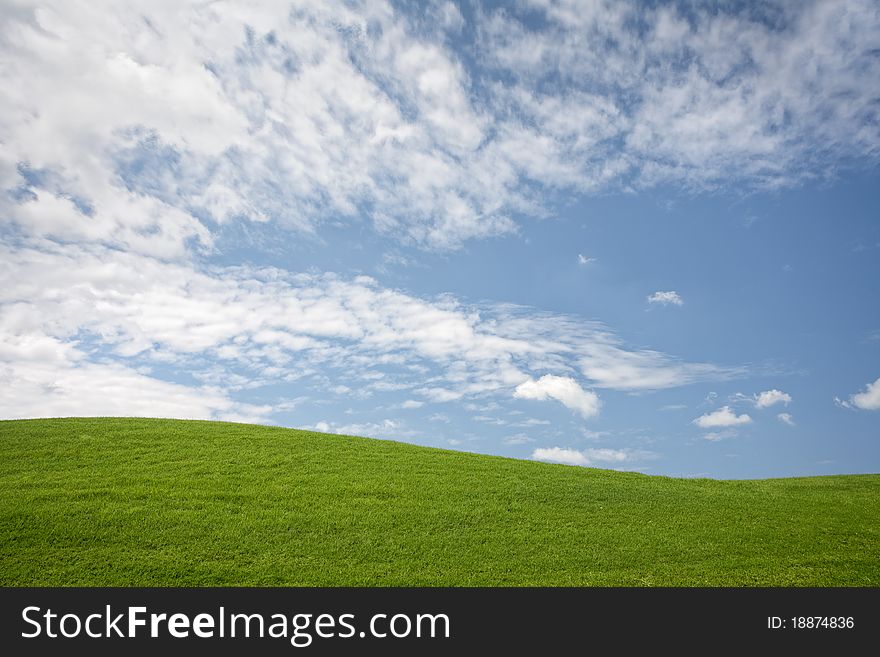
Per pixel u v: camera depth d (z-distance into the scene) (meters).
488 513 18.78
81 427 26.92
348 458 24.47
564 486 22.41
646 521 18.81
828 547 16.75
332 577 13.91
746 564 15.37
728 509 20.66
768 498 22.88
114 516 16.66
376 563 14.82
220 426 29.16
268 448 25.25
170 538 15.52
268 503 18.55
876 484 27.28
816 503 22.11
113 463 22.06
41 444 23.95
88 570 13.74
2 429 26.05
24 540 14.97
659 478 26.45
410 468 23.56
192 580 13.52
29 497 17.88
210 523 16.64
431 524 17.56
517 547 16.16
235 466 22.34
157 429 27.39
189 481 20.25
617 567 15.09
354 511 18.23
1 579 13.21
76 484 19.44
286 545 15.55
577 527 17.97
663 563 15.39
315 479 21.36
